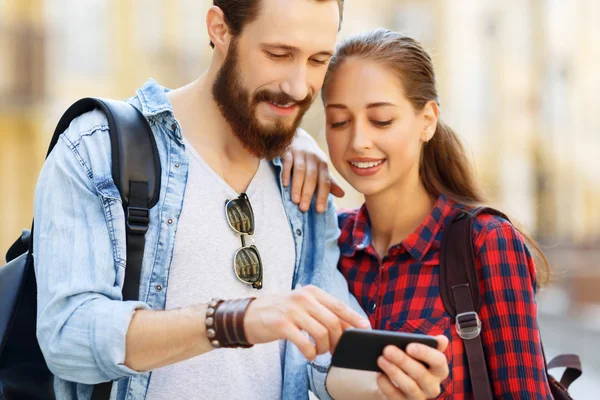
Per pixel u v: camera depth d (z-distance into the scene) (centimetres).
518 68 3012
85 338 283
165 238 317
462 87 2994
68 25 2236
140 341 281
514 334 341
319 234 362
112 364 282
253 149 329
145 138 321
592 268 2270
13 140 2177
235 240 332
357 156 356
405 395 291
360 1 2920
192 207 324
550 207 2950
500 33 3005
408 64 357
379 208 373
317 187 366
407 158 359
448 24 2988
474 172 392
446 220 364
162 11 2356
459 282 348
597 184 3053
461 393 341
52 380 313
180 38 2375
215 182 332
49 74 2195
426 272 355
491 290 345
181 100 345
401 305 355
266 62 319
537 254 396
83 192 307
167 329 280
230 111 328
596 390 1201
